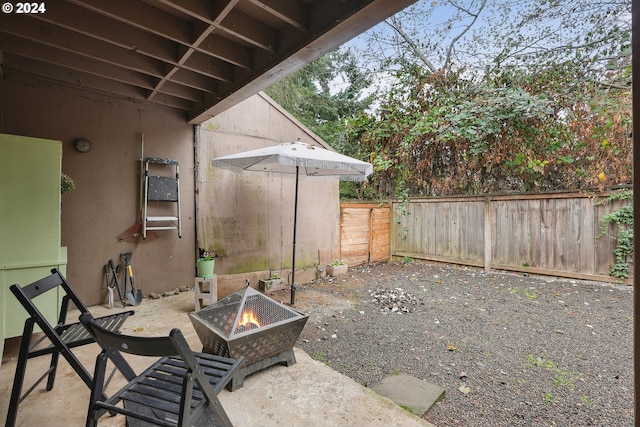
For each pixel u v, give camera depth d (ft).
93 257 12.04
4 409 5.84
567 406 6.88
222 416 4.68
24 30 8.02
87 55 8.92
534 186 18.70
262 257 16.29
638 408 3.00
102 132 12.14
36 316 5.28
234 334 6.59
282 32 8.66
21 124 10.62
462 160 19.83
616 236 15.69
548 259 17.66
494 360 8.86
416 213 22.66
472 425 6.30
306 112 30.09
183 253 14.11
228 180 15.23
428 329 11.01
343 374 7.88
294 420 5.68
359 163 12.93
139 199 12.98
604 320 11.56
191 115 13.60
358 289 16.10
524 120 17.30
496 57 18.53
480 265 19.93
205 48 8.80
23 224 8.07
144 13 7.63
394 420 5.74
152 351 4.09
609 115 15.39
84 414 5.77
